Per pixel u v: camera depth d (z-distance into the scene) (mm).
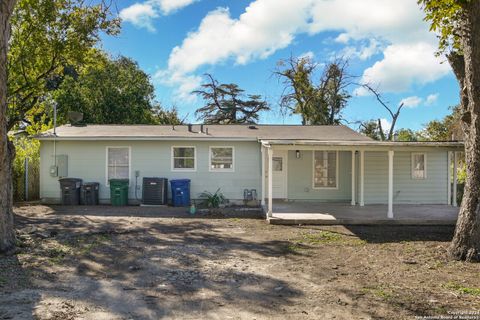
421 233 9992
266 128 17906
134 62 31438
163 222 11438
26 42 16531
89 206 14859
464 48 7301
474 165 7195
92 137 15141
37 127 20469
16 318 4305
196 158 15555
